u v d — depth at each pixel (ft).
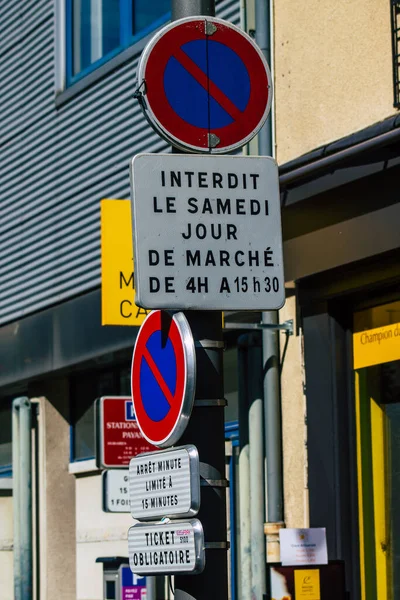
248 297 17.99
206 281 17.85
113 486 32.09
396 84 27.96
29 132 45.44
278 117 32.22
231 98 19.12
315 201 29.96
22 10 46.75
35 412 46.06
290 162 30.42
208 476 17.60
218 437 17.81
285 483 31.17
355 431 30.19
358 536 29.73
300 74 31.48
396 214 27.20
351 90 29.60
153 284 17.62
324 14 30.76
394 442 29.07
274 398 31.32
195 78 18.95
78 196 41.70
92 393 44.24
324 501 29.81
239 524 35.17
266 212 18.25
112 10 40.86
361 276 29.22
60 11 43.93
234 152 33.40
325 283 30.45
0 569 48.60
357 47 29.53
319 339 30.60
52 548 44.70
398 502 28.86
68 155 42.57
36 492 45.55
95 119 41.01
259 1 32.89
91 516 43.75
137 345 18.65
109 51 40.81
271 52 32.71
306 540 27.76
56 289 42.68
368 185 28.09
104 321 32.96
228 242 18.04
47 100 44.29
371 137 27.66
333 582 26.73
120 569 33.37
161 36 18.81
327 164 28.94
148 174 17.85
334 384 30.25
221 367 18.06
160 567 17.51
